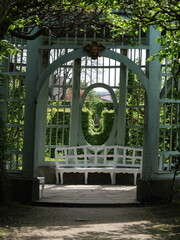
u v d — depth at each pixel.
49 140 14.41
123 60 10.45
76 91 14.27
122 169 13.75
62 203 9.95
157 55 9.39
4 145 9.79
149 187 10.27
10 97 11.33
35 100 10.42
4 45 9.34
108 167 14.26
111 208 9.76
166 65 10.61
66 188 12.75
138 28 9.89
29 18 8.96
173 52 9.20
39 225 7.74
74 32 10.25
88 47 10.37
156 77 10.50
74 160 14.22
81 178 14.01
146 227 7.51
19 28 9.59
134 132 14.73
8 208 9.31
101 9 9.15
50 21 9.27
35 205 10.08
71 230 7.26
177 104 10.80
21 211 9.10
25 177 10.36
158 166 10.71
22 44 11.28
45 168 13.88
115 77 14.38
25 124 10.47
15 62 10.77
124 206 9.99
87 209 9.59
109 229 7.34
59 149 13.98
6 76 10.85
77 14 9.25
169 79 11.02
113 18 9.42
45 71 10.44
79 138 14.42
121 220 8.25
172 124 10.87
